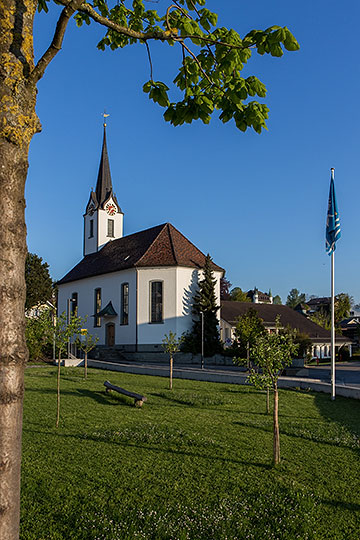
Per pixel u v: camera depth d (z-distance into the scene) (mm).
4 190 2807
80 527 6250
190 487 7926
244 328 38875
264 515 6816
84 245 58594
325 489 8023
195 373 26734
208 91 5008
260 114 4586
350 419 14969
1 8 2967
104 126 59062
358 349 79250
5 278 2754
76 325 14508
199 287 45031
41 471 8469
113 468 8789
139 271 44875
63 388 20469
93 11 4066
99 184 57562
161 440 10945
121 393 17172
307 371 33438
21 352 2766
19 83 2939
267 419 14367
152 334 43844
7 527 2648
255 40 3949
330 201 19844
